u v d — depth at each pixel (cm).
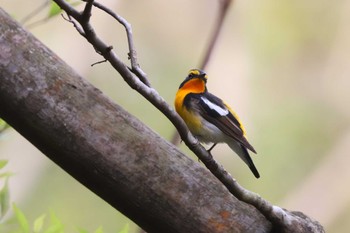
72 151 401
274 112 1570
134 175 407
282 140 1534
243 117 1550
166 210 414
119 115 408
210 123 711
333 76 1623
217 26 813
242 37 1596
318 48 1628
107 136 403
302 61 1619
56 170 1314
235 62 1578
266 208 426
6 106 395
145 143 410
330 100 1617
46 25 1418
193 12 1602
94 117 402
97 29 1508
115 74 1456
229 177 412
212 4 1608
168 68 1560
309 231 445
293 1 1598
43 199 1294
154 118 1427
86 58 1445
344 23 1619
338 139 1571
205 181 421
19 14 1373
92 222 1315
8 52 391
